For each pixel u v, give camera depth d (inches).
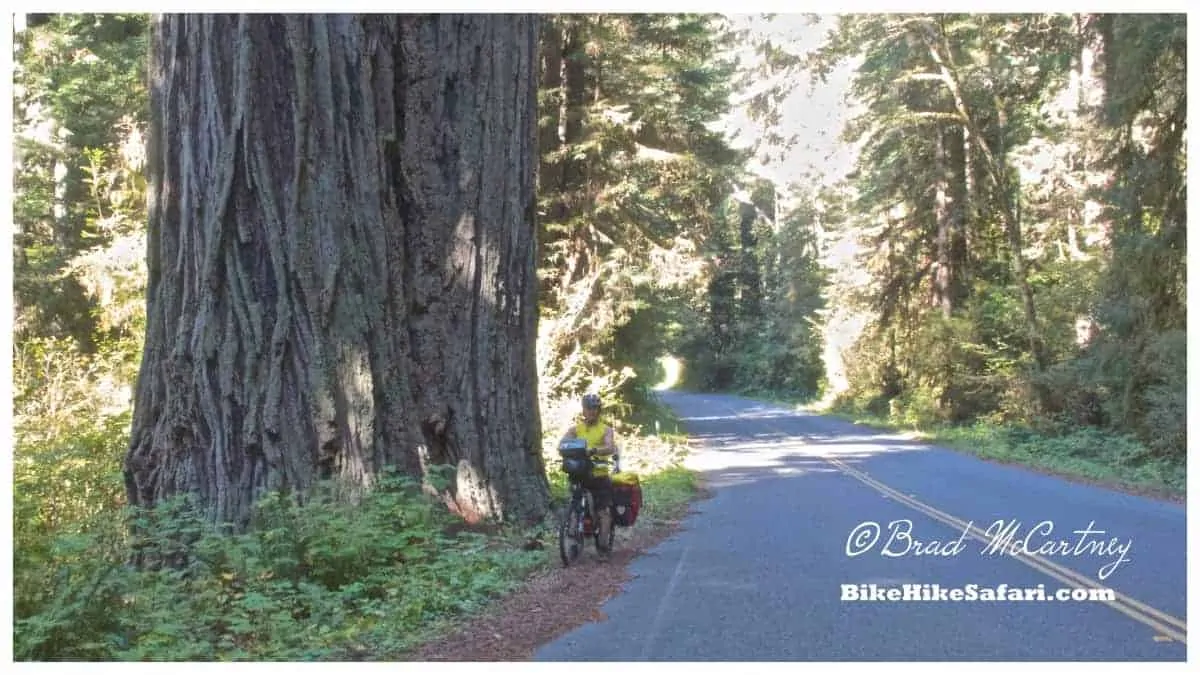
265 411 427.2
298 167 436.1
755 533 527.8
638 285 1232.8
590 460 445.4
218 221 429.7
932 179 1596.9
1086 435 1029.8
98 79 1076.5
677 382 3651.6
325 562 378.3
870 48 1469.0
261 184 431.2
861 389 2000.5
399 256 486.3
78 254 1010.1
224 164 430.6
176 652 288.7
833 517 582.9
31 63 1053.8
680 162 1210.6
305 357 433.4
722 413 2181.3
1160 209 877.2
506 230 523.5
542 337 957.8
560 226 1164.5
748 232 3149.6
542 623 329.4
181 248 439.5
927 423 1544.0
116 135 1078.4
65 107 1051.9
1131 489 730.8
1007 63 1359.5
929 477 846.5
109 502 567.2
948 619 317.4
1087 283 1143.0
